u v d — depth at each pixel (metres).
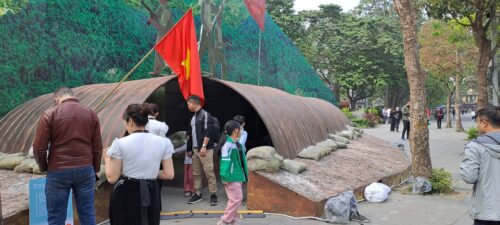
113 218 3.99
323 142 11.62
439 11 14.09
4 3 9.32
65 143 4.38
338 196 6.87
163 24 12.66
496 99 16.94
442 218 6.93
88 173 4.51
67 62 10.45
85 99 8.62
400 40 41.47
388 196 8.42
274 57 18.73
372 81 42.25
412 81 8.94
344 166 9.57
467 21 16.94
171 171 4.22
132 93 8.13
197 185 7.68
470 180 3.82
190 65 7.37
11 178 6.58
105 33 11.30
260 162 7.18
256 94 10.02
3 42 9.29
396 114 28.28
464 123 44.25
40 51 9.96
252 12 17.20
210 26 13.86
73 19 10.62
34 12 9.86
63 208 4.42
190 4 13.57
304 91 21.08
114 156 3.91
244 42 16.44
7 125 8.80
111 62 11.41
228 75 15.03
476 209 3.84
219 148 6.99
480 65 14.40
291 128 10.07
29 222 5.12
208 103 13.23
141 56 12.21
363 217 6.82
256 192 7.12
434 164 13.34
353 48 41.62
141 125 4.10
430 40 26.67
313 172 8.30
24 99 9.66
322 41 43.59
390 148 14.30
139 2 12.13
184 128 12.06
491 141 3.83
